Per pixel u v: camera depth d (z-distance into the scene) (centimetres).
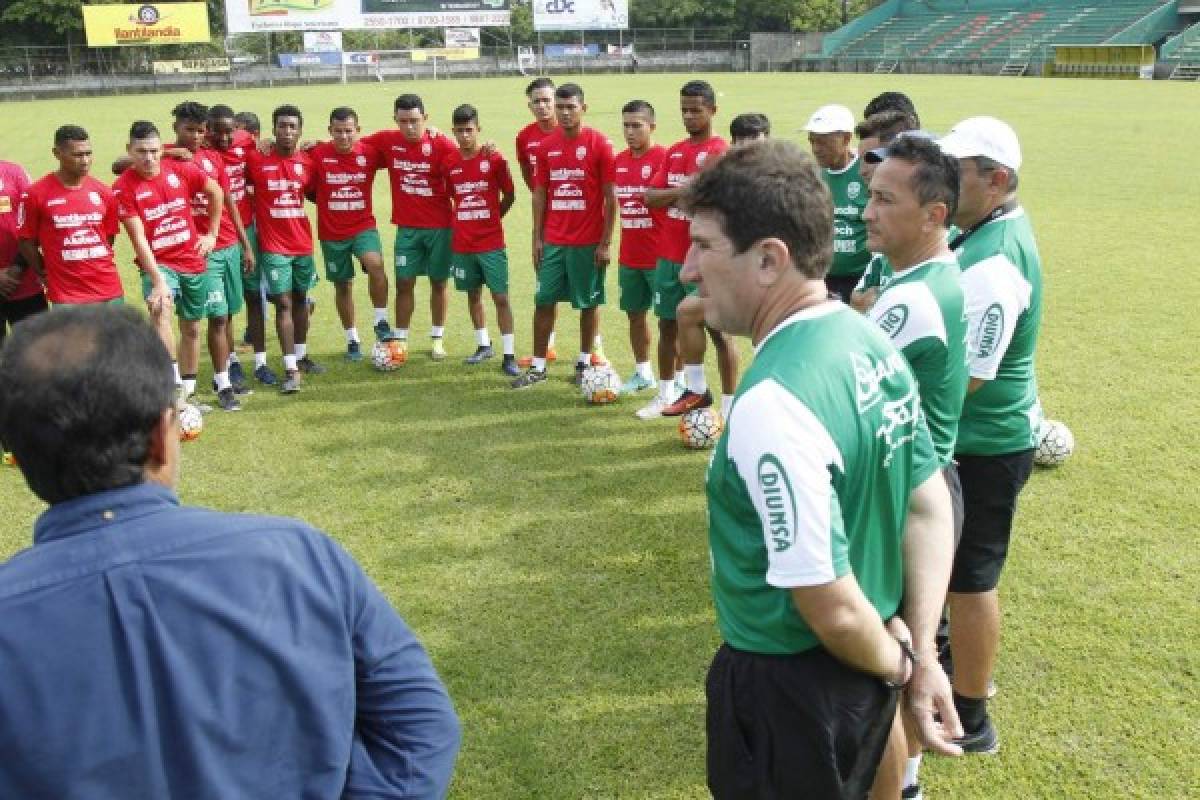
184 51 5531
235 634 137
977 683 345
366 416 720
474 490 586
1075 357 801
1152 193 1522
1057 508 544
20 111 3588
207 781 134
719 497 209
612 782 345
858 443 201
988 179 325
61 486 139
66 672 129
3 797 128
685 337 666
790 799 215
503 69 5466
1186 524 523
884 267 450
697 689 396
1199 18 4712
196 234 729
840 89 3744
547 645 426
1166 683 392
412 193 824
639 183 707
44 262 686
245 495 586
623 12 5497
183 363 747
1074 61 4525
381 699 153
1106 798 332
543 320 775
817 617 192
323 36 5238
